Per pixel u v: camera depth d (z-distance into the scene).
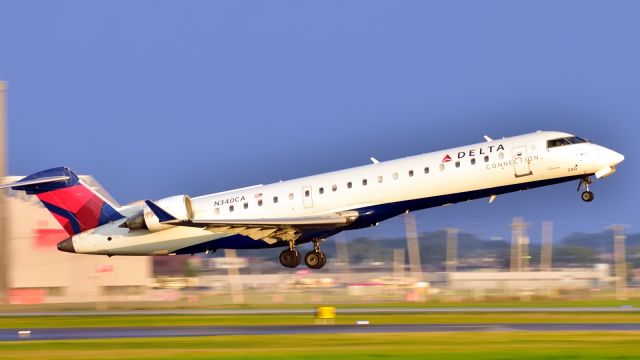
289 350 90.25
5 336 113.44
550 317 133.62
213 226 139.50
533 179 136.88
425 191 139.00
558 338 100.38
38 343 103.00
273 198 146.00
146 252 150.62
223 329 118.69
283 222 138.50
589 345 92.69
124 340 104.81
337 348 91.62
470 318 132.62
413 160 140.50
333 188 143.25
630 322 124.12
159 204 145.50
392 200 140.25
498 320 128.62
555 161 135.75
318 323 126.88
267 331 114.44
